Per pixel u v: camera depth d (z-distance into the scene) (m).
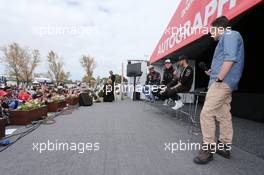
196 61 8.16
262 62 4.12
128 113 5.08
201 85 7.80
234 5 2.50
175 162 1.84
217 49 1.97
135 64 10.30
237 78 1.87
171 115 4.78
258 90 4.27
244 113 4.56
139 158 1.93
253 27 4.01
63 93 7.09
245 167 1.74
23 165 1.74
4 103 3.88
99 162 1.82
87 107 6.53
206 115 1.88
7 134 2.79
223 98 1.86
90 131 3.02
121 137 2.69
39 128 3.22
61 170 1.64
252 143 2.43
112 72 9.02
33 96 5.64
